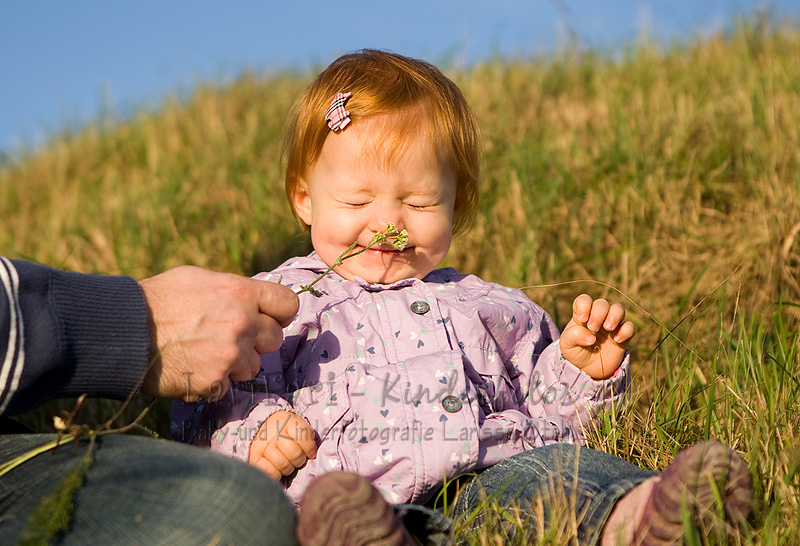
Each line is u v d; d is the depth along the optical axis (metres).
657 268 3.50
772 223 3.25
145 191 5.51
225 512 1.31
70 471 1.43
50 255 4.59
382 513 1.36
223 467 1.39
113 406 2.86
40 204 6.12
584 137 4.93
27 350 1.44
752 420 2.03
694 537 1.47
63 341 1.49
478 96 6.01
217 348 1.75
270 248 4.21
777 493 1.76
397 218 2.29
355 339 2.20
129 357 1.59
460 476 1.95
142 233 4.72
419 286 2.34
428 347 2.20
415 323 2.24
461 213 2.60
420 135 2.32
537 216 4.01
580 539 1.62
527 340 2.41
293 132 2.56
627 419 2.21
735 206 3.86
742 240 3.45
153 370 1.71
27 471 1.47
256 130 6.46
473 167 2.53
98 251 4.69
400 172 2.28
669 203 3.90
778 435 1.94
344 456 1.99
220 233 4.55
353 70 2.49
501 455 2.02
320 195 2.36
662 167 4.17
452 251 3.84
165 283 1.75
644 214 3.86
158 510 1.31
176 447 1.49
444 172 2.37
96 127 7.36
